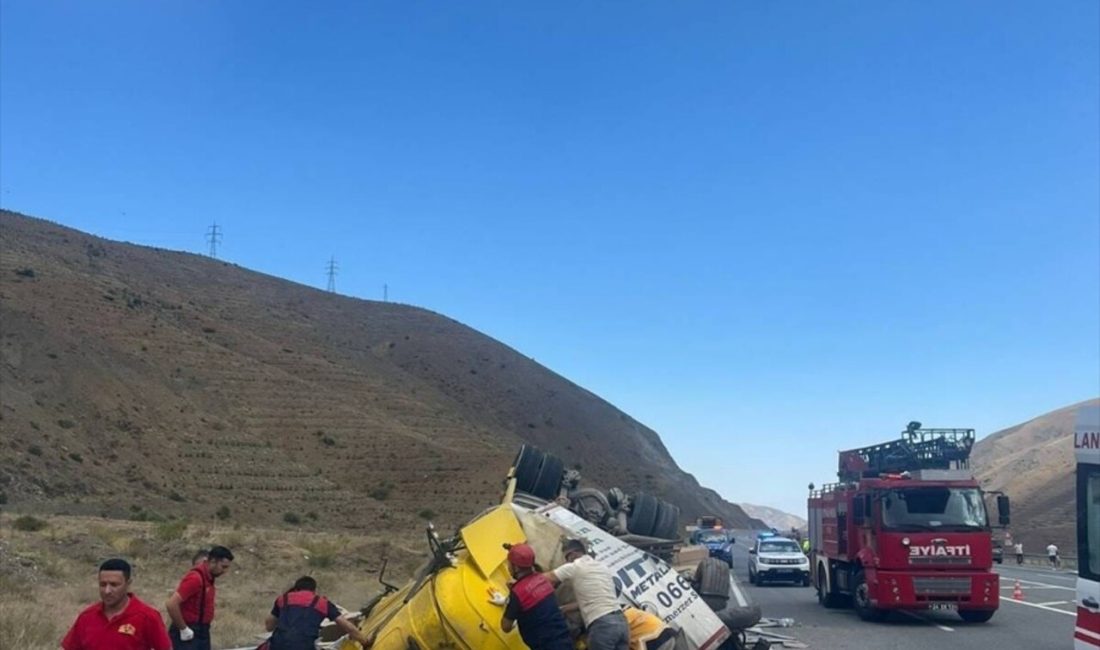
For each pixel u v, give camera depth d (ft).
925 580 77.41
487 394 398.42
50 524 132.05
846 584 90.48
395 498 248.73
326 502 233.35
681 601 38.04
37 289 263.70
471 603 33.12
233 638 62.23
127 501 193.16
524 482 46.91
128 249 392.06
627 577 37.45
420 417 314.96
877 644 65.57
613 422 431.84
